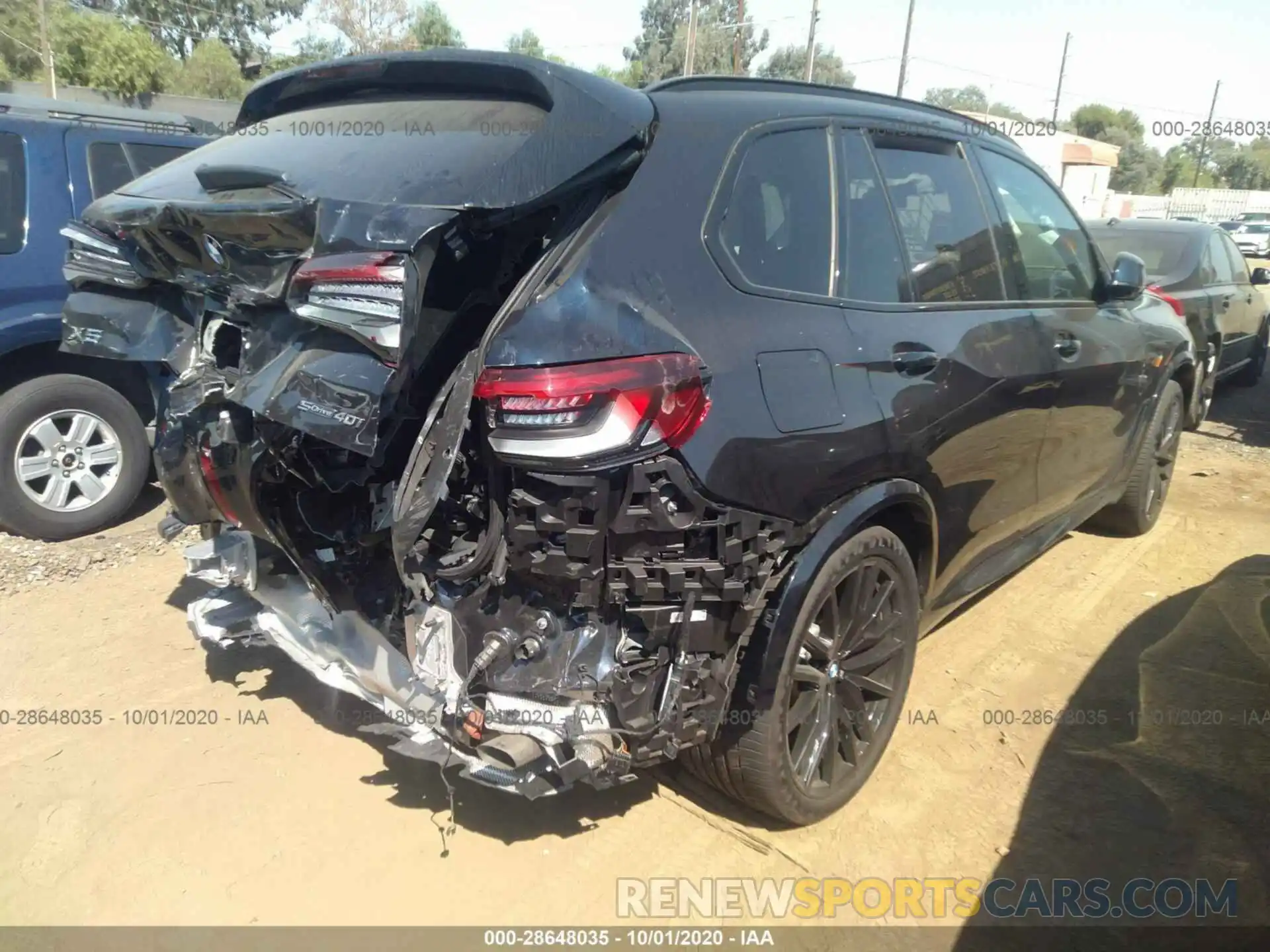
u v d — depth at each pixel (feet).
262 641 10.31
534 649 7.40
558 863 8.91
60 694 11.44
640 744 7.58
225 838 9.15
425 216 6.76
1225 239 28.07
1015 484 11.69
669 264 7.64
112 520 16.66
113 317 9.66
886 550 9.32
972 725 11.24
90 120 17.07
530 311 7.00
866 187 9.75
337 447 8.35
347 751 10.49
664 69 139.95
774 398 7.84
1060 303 12.63
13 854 8.89
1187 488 20.63
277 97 10.45
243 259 7.63
